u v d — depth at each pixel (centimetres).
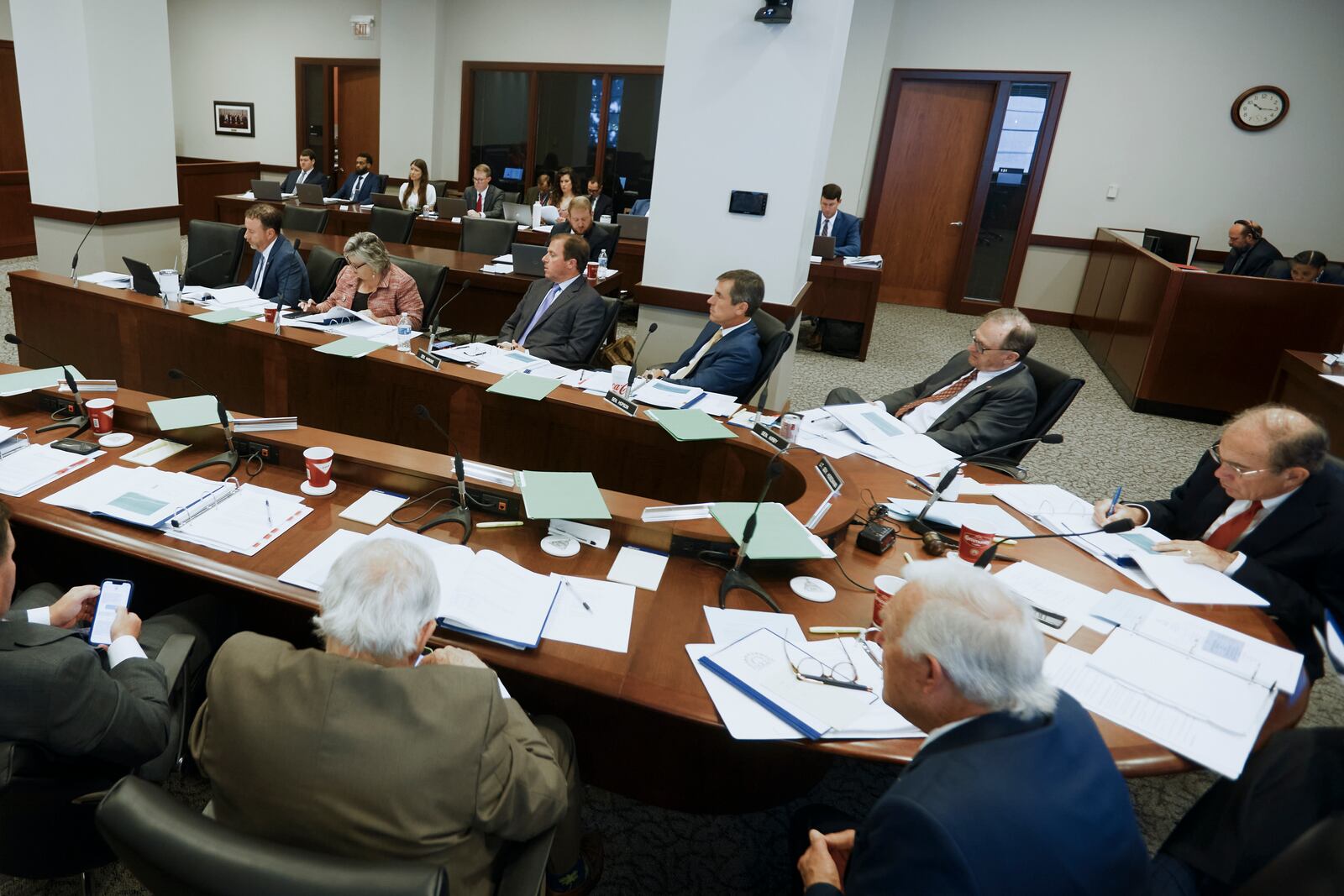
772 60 347
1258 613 173
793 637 150
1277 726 137
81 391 224
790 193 363
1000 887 86
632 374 278
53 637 120
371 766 97
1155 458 440
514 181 918
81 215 513
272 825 99
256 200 679
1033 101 743
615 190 891
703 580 170
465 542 175
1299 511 181
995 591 102
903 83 772
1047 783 91
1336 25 647
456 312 511
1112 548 193
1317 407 393
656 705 131
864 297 578
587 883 158
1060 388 269
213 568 157
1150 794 205
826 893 111
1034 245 777
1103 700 138
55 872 127
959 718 101
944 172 787
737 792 178
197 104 1036
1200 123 700
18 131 907
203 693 168
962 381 291
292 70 977
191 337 345
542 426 286
